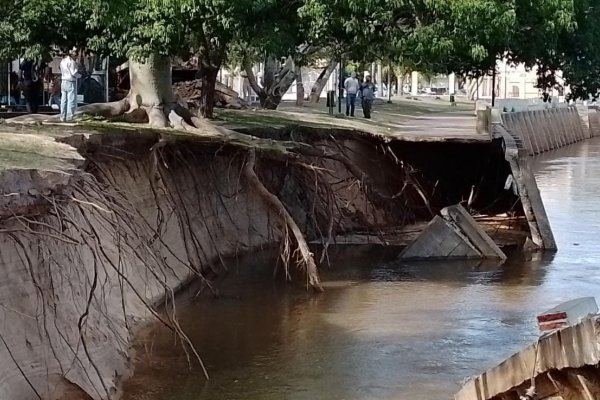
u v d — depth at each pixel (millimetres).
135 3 22828
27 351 12336
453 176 34094
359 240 29156
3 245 12430
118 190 18656
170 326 16797
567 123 89688
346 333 18734
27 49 24516
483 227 32188
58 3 23484
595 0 30953
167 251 21562
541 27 26641
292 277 24062
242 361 16672
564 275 25047
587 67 31578
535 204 29125
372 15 22953
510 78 94750
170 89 27188
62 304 13789
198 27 23750
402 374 16219
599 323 7543
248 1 22531
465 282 24016
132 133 21594
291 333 18672
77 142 18266
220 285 22906
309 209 28500
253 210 27328
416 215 33188
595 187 45406
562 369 7883
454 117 49281
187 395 14852
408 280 24141
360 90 50750
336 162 31266
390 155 32969
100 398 13359
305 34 24422
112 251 17281
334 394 15117
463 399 9227
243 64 34625
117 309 17000
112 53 24312
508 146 31266
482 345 18031
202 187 25219
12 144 16016
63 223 13586
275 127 30156
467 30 24031
